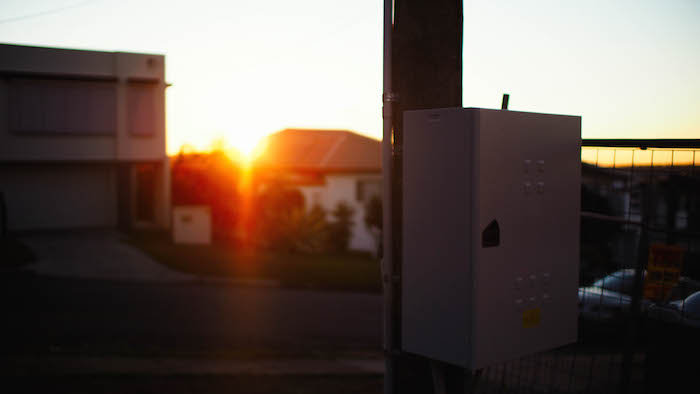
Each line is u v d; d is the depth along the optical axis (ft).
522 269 8.01
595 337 10.94
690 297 9.81
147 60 79.97
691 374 9.51
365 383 24.26
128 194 84.58
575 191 8.75
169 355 27.55
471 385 9.09
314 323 40.60
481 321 7.55
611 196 11.66
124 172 83.87
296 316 42.73
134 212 88.53
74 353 26.32
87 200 82.38
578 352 11.26
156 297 46.34
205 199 91.35
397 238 9.02
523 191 7.95
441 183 7.73
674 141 9.07
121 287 50.21
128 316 38.09
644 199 10.99
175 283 54.95
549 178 8.31
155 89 81.00
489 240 7.56
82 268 57.16
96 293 46.39
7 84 73.20
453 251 7.65
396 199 9.05
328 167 95.30
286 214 87.97
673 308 9.79
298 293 54.08
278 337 35.12
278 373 25.00
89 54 77.36
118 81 78.64
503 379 11.93
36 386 19.48
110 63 78.43
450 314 7.73
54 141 75.87
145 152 81.25
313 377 24.79
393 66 9.23
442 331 7.84
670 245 10.14
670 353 9.77
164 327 35.42
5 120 73.36
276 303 47.60
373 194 89.86
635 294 10.13
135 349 28.50
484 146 7.45
